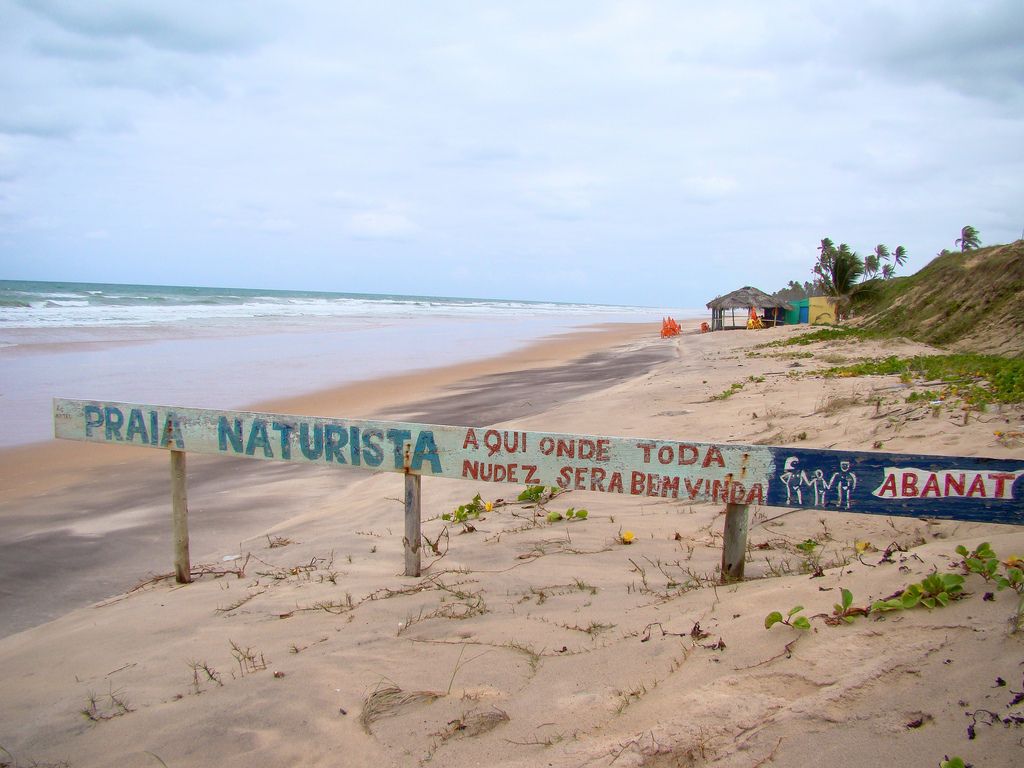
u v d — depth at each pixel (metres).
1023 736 2.12
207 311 45.41
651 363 21.80
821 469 3.79
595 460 4.17
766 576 4.06
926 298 22.34
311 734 2.90
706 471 3.97
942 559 3.21
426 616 3.96
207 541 6.59
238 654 3.76
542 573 4.48
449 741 2.73
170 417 5.00
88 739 3.09
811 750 2.29
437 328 42.16
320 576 4.91
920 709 2.34
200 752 2.87
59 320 32.19
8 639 4.63
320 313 51.34
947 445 5.99
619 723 2.65
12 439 11.05
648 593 3.95
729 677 2.72
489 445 4.37
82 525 7.16
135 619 4.48
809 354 18.73
